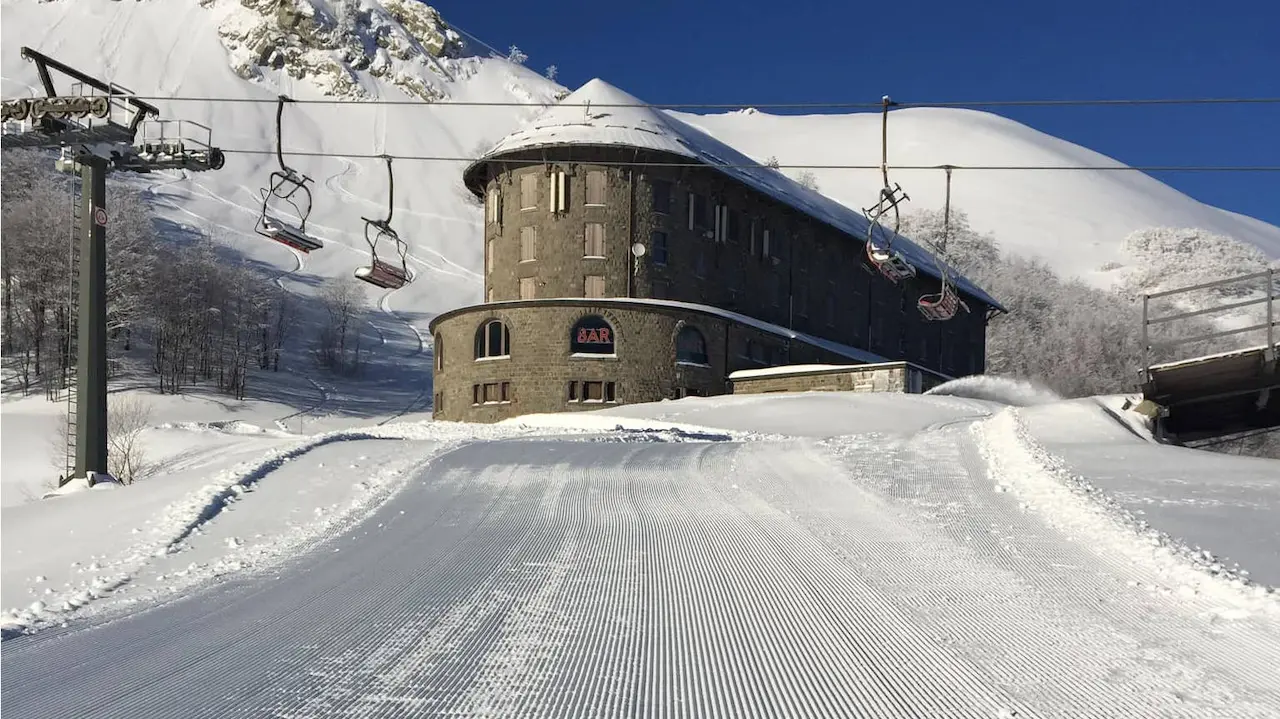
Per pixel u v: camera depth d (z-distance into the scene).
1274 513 12.26
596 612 8.28
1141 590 8.55
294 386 100.25
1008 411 24.20
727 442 22.53
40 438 54.06
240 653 7.31
